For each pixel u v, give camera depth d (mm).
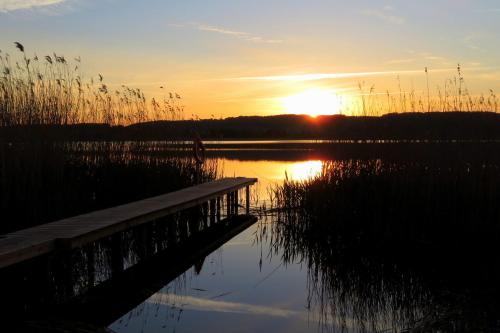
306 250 9320
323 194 10188
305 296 6734
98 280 7449
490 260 7797
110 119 11758
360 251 8875
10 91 9492
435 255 8266
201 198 9625
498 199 8266
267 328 5605
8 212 7938
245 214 12781
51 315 5840
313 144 40906
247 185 12984
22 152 8359
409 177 9125
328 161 10812
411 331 5258
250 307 6316
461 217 8508
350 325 5637
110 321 5805
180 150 13445
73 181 9508
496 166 8773
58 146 9062
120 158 11102
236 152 31578
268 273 7879
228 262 8578
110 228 6637
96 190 10172
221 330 5547
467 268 7582
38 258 6074
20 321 5559
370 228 9422
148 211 7707
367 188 9656
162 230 9727
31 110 9266
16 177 8023
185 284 7309
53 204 8688
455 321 5391
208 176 13703
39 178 8391
